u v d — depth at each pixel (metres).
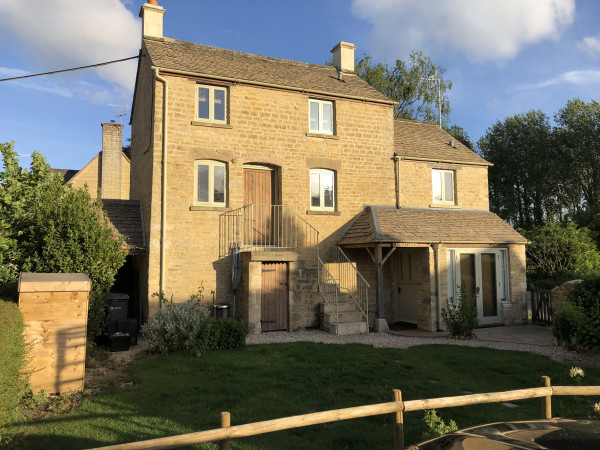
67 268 10.00
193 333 9.83
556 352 10.22
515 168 32.31
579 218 26.02
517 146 32.19
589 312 10.45
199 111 13.38
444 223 15.12
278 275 13.09
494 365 8.77
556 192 31.05
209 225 13.03
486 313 14.84
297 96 14.55
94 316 9.98
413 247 14.62
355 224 14.78
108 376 8.09
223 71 13.79
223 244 13.14
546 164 30.28
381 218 14.41
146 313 12.34
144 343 11.39
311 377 7.81
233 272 12.83
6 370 4.62
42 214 10.36
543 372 8.35
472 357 9.48
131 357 9.68
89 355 9.51
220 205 13.35
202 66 13.66
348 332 12.79
